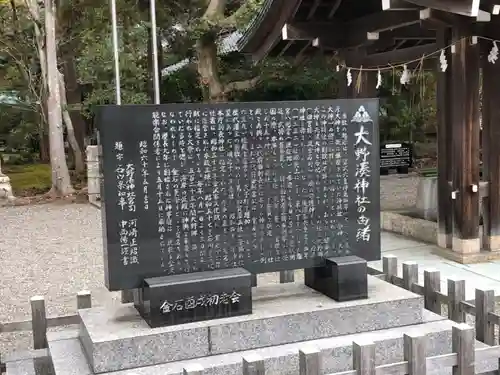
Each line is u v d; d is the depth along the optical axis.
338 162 4.70
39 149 25.34
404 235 9.43
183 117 4.25
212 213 4.38
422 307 4.63
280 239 4.58
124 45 17.17
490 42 7.37
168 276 4.27
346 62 9.67
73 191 16.06
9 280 7.68
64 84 20.20
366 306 4.46
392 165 17.92
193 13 16.25
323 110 4.62
